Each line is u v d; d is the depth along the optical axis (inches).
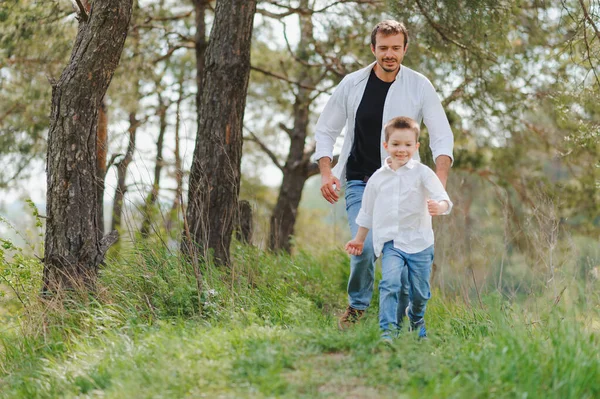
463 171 441.4
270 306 223.3
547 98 375.6
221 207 276.1
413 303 184.2
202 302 213.6
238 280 230.7
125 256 243.3
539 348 157.2
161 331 183.6
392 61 191.9
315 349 162.1
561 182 435.2
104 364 166.6
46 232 231.1
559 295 212.5
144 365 159.5
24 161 464.1
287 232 508.7
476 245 280.5
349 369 148.9
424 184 178.1
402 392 137.8
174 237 274.7
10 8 374.6
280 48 516.7
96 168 236.2
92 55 227.6
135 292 220.5
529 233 252.7
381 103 197.2
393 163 180.9
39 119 447.5
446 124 197.2
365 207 184.2
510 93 377.1
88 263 229.9
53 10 382.0
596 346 160.1
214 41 280.8
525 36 374.6
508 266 252.8
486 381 138.9
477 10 318.0
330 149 207.0
